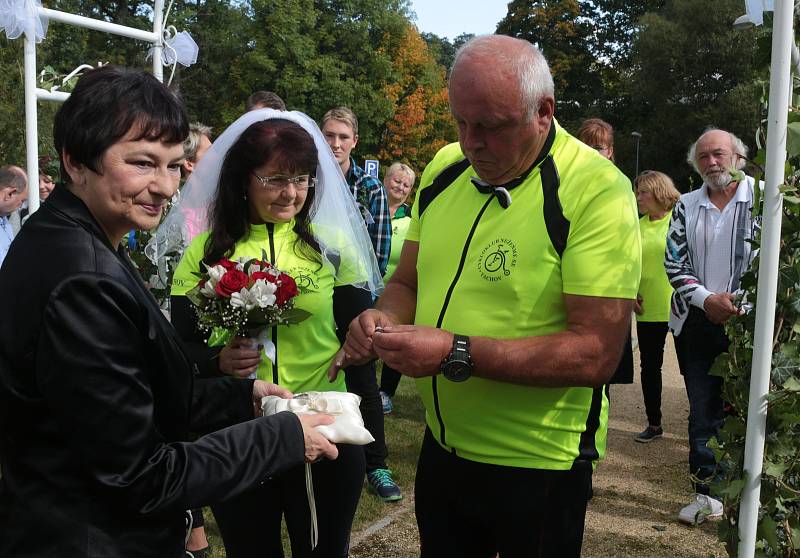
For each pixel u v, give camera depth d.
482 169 2.06
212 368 2.46
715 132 4.09
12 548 1.37
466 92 1.92
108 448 1.33
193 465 1.45
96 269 1.37
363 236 2.80
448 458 2.23
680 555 3.73
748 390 2.16
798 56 1.98
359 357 2.20
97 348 1.33
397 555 3.70
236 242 2.59
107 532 1.38
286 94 33.66
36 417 1.36
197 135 3.96
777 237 1.93
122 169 1.45
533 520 2.10
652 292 5.38
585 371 1.94
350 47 35.25
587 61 45.44
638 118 41.94
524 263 2.03
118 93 1.44
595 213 1.97
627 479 4.79
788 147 1.89
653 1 44.25
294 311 2.39
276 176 2.45
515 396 2.08
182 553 1.54
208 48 35.72
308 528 2.46
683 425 6.04
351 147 4.97
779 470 2.04
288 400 1.89
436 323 2.18
